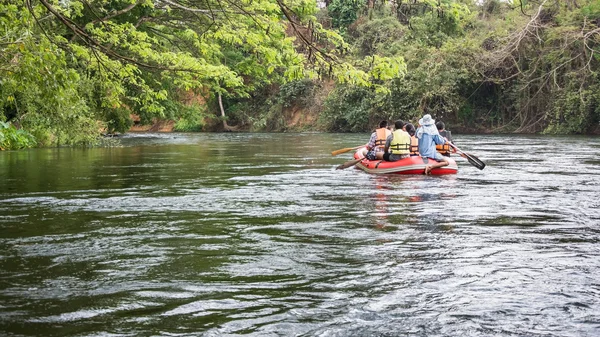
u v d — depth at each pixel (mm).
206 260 5109
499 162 15289
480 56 33031
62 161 15625
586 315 3781
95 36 16078
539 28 32094
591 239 5977
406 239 5961
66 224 6715
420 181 11258
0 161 15508
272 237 6047
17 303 3963
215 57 23156
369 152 13656
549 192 9594
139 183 10680
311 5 11383
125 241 5828
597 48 30828
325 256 5258
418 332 3504
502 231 6375
